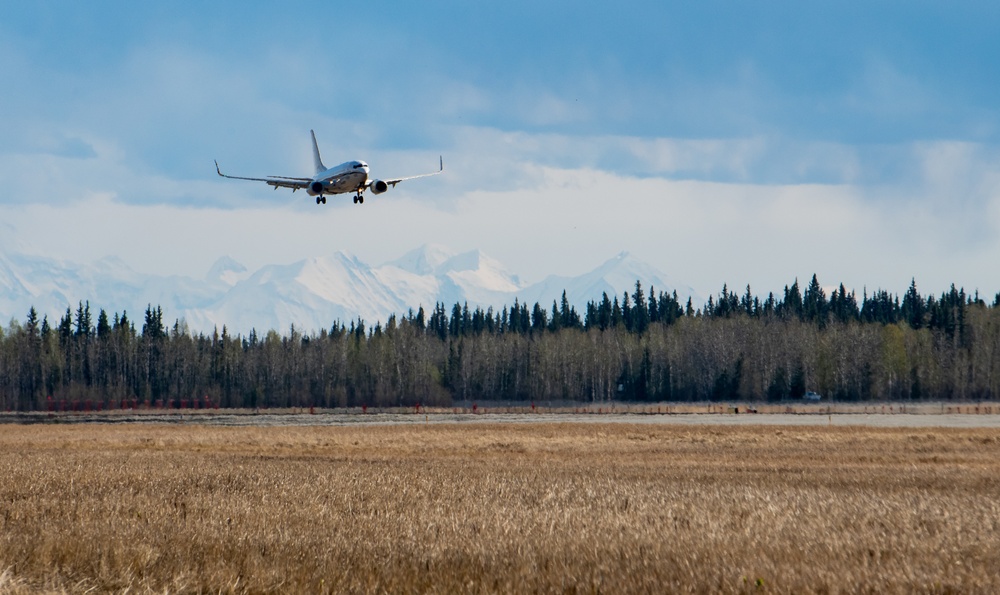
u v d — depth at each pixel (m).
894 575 80.31
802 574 80.19
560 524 106.31
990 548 94.19
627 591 75.06
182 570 82.06
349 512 116.00
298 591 75.94
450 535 98.75
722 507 120.75
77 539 93.44
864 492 137.88
